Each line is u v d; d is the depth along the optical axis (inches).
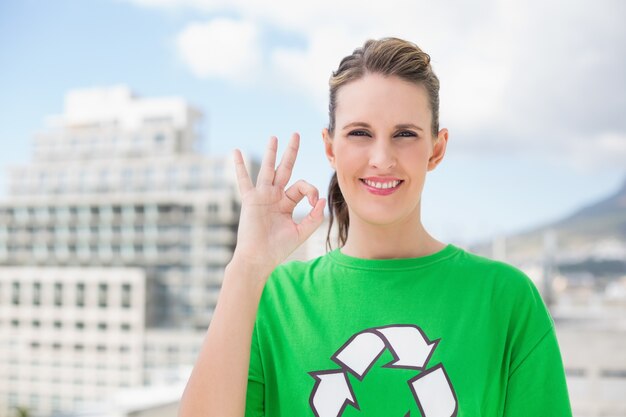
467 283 29.5
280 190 28.9
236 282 27.2
